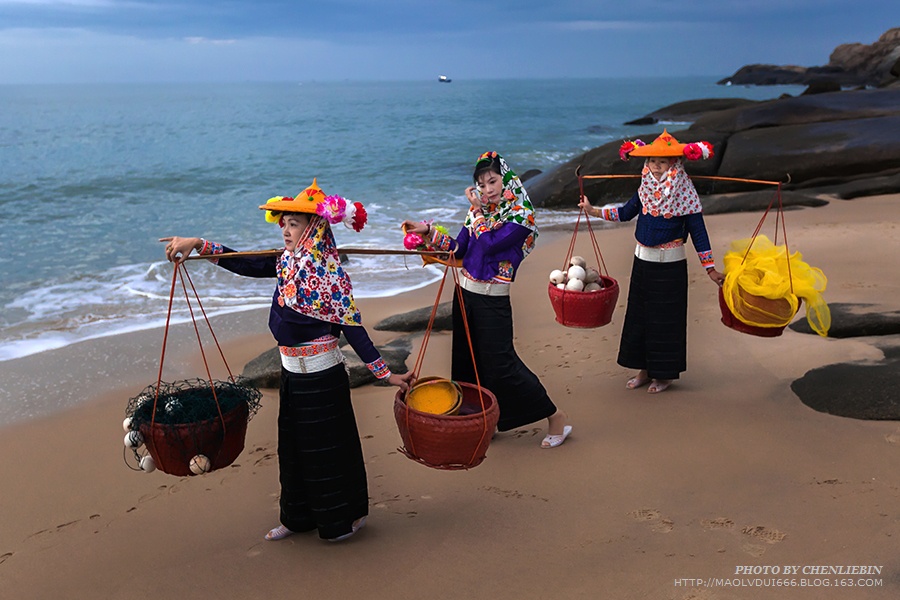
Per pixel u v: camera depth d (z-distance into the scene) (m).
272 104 90.94
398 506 4.25
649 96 105.38
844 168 15.98
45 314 8.83
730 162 16.72
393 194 18.17
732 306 4.90
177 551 3.95
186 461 3.40
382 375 3.63
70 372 7.00
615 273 9.91
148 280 10.30
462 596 3.35
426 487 4.46
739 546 3.56
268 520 4.23
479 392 3.94
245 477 4.83
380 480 4.59
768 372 5.83
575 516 3.98
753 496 4.03
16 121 53.12
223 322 8.48
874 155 15.87
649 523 3.85
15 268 10.98
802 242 10.47
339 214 3.38
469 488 4.41
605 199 16.62
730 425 4.95
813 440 4.62
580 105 75.62
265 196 18.36
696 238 5.30
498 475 4.54
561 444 4.89
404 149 29.38
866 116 18.88
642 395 5.64
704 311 7.57
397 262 11.23
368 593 3.43
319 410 3.62
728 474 4.30
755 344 6.41
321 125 45.47
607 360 6.54
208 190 19.33
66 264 11.25
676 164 5.36
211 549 3.94
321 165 24.16
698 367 6.09
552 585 3.38
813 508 3.84
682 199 5.30
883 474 4.13
